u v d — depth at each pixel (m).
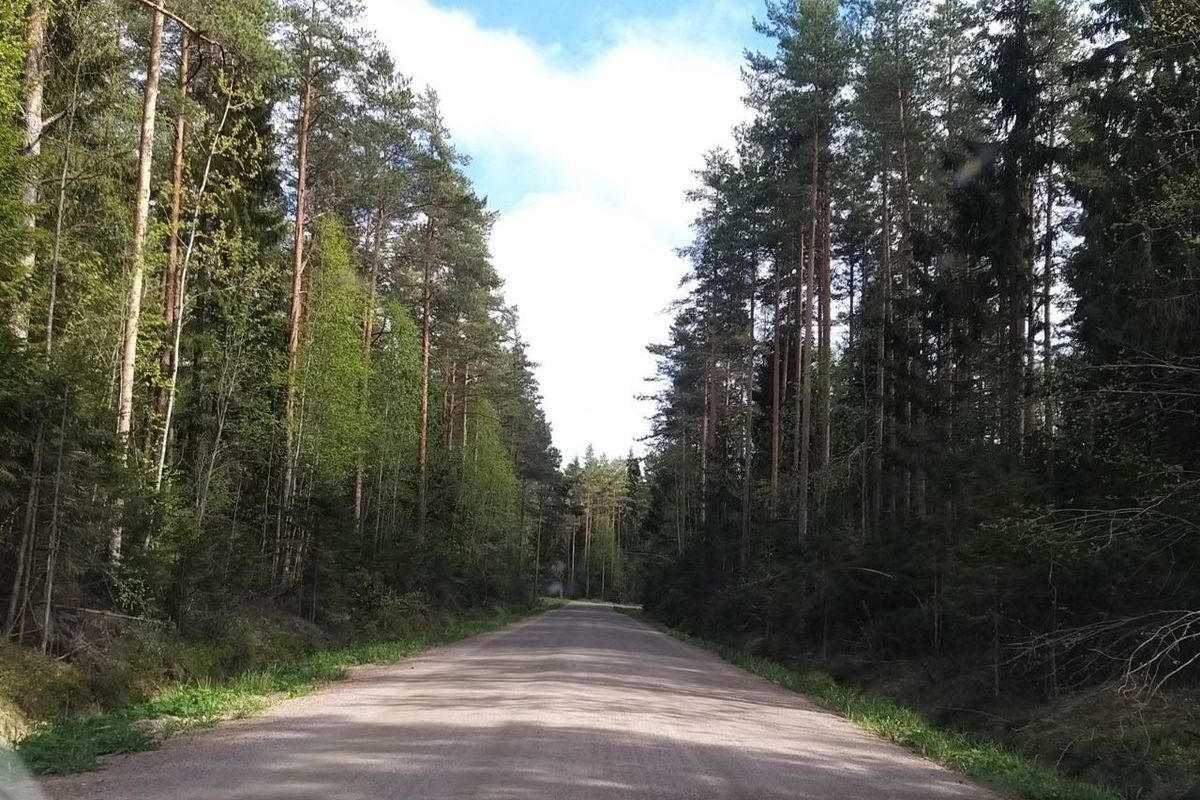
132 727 9.93
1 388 12.09
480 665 20.17
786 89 28.80
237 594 20.47
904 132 26.31
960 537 17.94
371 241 35.31
